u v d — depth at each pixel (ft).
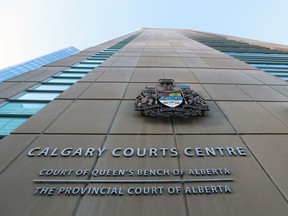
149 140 19.29
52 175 15.05
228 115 23.84
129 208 12.68
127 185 14.42
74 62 54.03
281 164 16.49
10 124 24.76
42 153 17.16
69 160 16.60
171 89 26.86
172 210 12.59
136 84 32.68
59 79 41.14
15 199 13.08
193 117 23.22
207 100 27.55
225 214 12.37
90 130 20.62
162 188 14.16
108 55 64.08
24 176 14.88
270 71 55.57
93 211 12.44
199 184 14.57
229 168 16.01
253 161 16.79
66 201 13.05
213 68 42.68
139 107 23.31
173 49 64.44
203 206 12.88
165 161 16.70
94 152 17.60
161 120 22.62
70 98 27.84
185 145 18.67
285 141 19.36
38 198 13.20
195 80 34.76
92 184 14.42
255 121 22.68
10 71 82.99
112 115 23.57
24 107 29.01
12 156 16.84
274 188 14.24
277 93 30.58
